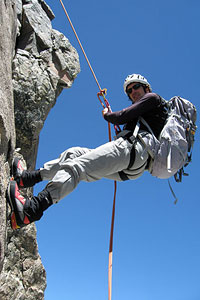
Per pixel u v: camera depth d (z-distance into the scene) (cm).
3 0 358
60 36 860
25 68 744
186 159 404
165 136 380
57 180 343
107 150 358
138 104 382
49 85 775
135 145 368
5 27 359
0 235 324
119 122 383
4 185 338
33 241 715
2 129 333
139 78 421
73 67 854
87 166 353
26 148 755
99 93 501
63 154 384
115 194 432
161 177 392
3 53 345
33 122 746
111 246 389
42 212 339
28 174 384
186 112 402
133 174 384
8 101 351
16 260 679
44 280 729
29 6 807
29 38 784
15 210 331
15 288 651
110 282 360
